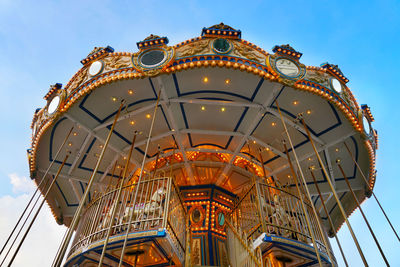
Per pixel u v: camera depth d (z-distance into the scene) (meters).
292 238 9.11
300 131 13.02
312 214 10.94
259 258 8.12
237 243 10.03
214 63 10.13
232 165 14.84
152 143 14.08
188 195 14.30
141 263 9.10
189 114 12.86
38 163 13.73
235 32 10.78
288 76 10.55
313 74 11.27
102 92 11.77
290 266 9.62
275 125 13.25
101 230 8.33
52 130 12.65
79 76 11.72
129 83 11.45
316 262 9.24
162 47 10.70
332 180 14.61
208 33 10.94
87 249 8.11
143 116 12.89
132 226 8.42
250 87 11.62
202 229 13.23
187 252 9.47
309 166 14.32
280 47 11.03
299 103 12.18
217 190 14.36
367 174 14.07
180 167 15.26
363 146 13.18
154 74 10.21
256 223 9.73
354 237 7.57
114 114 12.65
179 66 10.18
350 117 11.50
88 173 14.77
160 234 7.47
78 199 15.62
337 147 13.49
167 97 11.75
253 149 14.66
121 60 11.02
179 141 13.70
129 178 14.95
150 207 8.88
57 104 11.56
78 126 12.64
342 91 11.62
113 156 14.34
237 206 11.84
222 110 12.66
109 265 9.10
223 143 14.38
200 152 15.14
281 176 15.05
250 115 12.75
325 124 12.70
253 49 10.91
